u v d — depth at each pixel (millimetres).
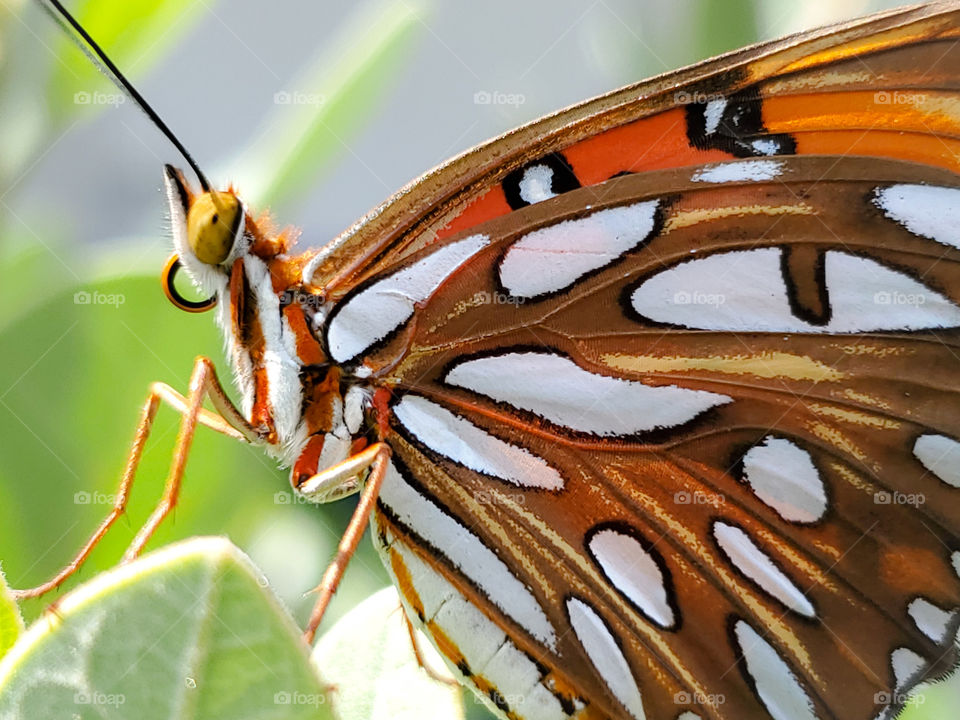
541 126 168
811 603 170
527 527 171
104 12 174
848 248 166
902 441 168
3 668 152
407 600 169
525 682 171
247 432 169
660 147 167
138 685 152
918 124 165
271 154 175
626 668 172
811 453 169
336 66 175
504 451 170
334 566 165
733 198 167
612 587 171
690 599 171
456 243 169
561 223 169
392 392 170
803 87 165
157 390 167
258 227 170
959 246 165
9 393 170
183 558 152
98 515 170
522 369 170
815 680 171
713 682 172
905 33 164
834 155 166
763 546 170
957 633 168
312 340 170
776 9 180
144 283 172
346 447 170
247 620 152
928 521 168
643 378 169
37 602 167
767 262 167
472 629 170
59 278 172
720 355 169
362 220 170
